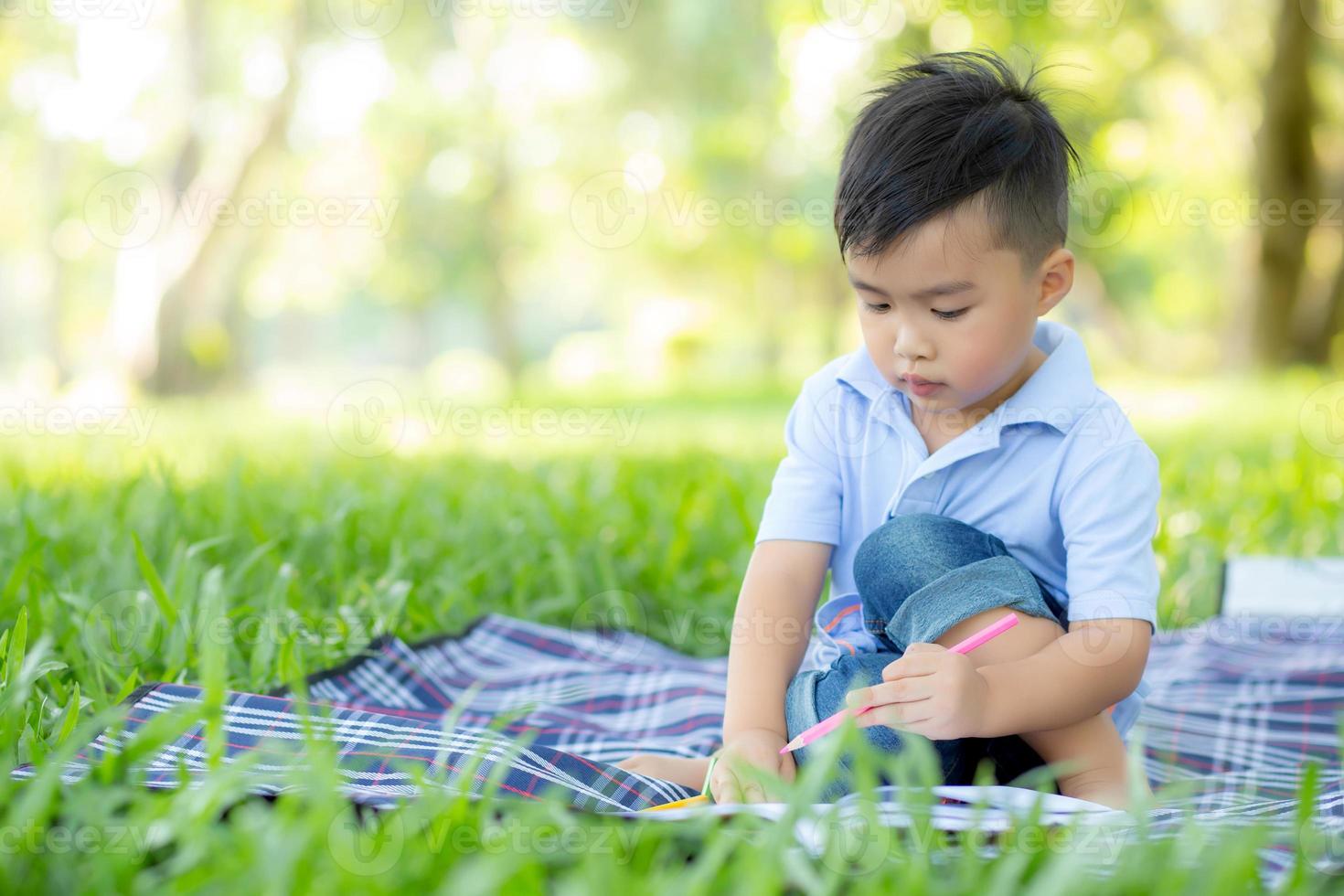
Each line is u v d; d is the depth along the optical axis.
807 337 21.06
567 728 1.80
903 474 1.59
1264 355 10.70
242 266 11.05
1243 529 3.34
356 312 27.80
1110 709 1.52
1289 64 10.19
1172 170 12.91
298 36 9.98
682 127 15.17
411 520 2.92
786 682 1.52
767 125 14.37
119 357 9.96
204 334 10.24
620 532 2.93
